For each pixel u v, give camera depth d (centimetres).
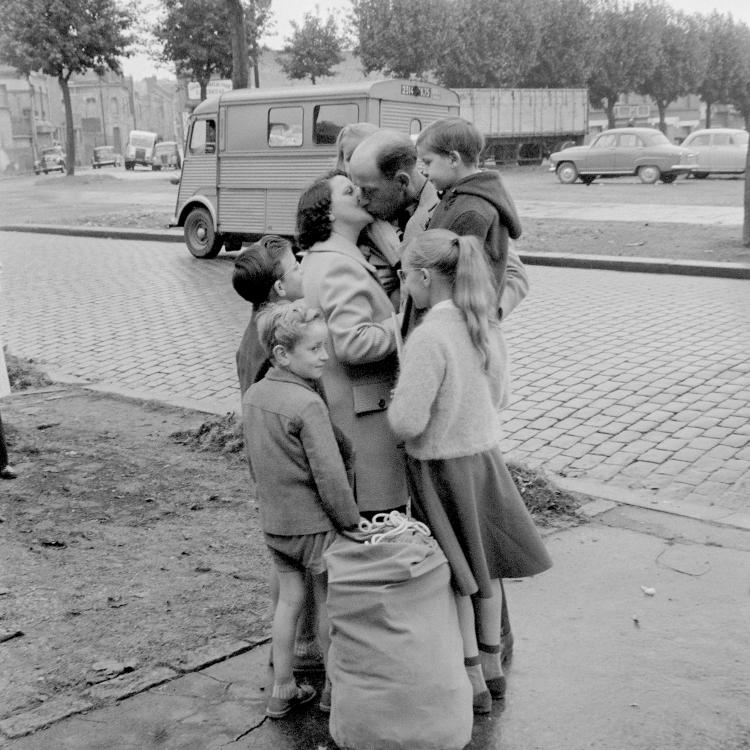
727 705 338
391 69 4522
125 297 1284
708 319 1015
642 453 627
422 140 362
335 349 333
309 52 4612
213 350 970
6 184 4638
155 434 690
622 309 1088
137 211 2534
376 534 312
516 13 4656
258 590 435
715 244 1527
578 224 1878
